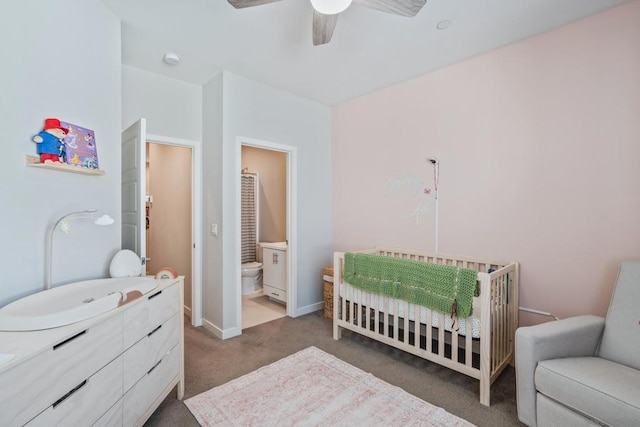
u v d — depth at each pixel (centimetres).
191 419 176
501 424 173
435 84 289
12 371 91
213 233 306
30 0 146
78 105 173
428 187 295
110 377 134
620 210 197
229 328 296
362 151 356
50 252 153
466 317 201
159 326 174
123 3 194
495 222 252
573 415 143
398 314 243
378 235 341
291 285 354
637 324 165
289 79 310
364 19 209
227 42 241
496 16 207
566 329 169
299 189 358
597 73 204
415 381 218
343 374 225
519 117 238
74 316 120
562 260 220
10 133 137
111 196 197
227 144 295
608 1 192
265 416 179
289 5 196
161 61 271
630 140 193
